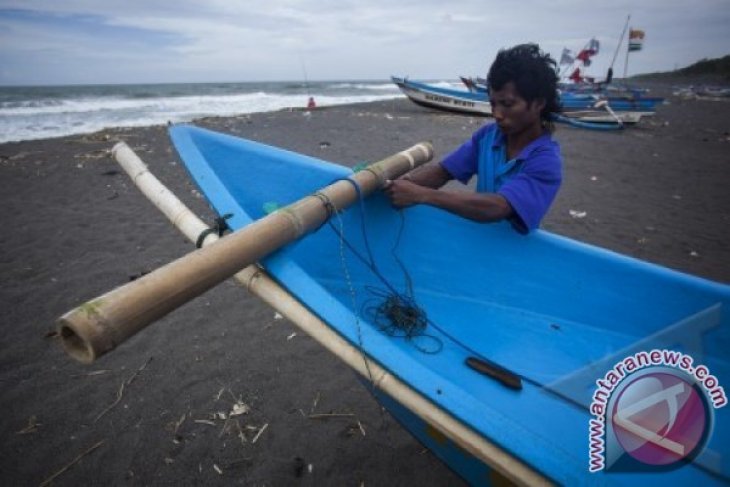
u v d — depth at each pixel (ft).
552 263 7.14
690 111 72.84
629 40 75.61
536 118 5.90
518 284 7.49
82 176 22.68
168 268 3.67
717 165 29.32
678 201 21.03
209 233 5.02
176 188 20.76
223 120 47.88
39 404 7.84
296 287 4.58
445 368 6.43
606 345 6.82
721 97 118.42
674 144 37.63
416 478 6.59
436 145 34.19
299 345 9.70
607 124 46.11
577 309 7.14
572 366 6.73
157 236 15.23
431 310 7.74
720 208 20.13
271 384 8.48
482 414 3.55
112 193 19.93
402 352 4.07
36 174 22.89
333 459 6.88
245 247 4.27
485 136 6.84
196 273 3.76
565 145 35.78
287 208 5.04
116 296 3.23
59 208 17.85
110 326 3.08
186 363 9.02
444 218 7.73
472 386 6.13
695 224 17.90
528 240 7.22
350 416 7.74
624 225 17.47
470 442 3.50
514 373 6.48
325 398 8.16
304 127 42.98
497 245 7.48
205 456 6.88
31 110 73.15
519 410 5.76
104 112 71.10
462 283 7.89
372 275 8.26
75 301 11.14
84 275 12.43
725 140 40.42
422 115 58.85
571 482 3.17
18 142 32.76
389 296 7.89
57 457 6.81
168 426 7.43
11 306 10.84
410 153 7.63
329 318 4.32
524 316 7.46
